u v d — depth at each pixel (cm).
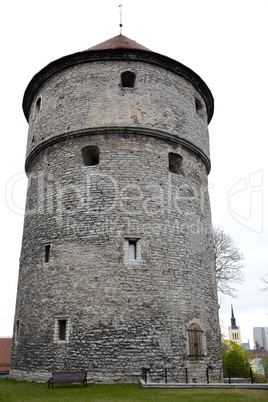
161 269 1525
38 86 1983
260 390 1220
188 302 1541
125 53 1789
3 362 3428
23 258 1767
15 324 1703
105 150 1650
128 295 1453
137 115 1698
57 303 1495
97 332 1408
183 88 1891
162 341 1426
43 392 1190
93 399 1070
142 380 1334
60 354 1418
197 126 1903
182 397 1095
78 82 1784
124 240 1523
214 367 1559
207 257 1734
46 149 1792
